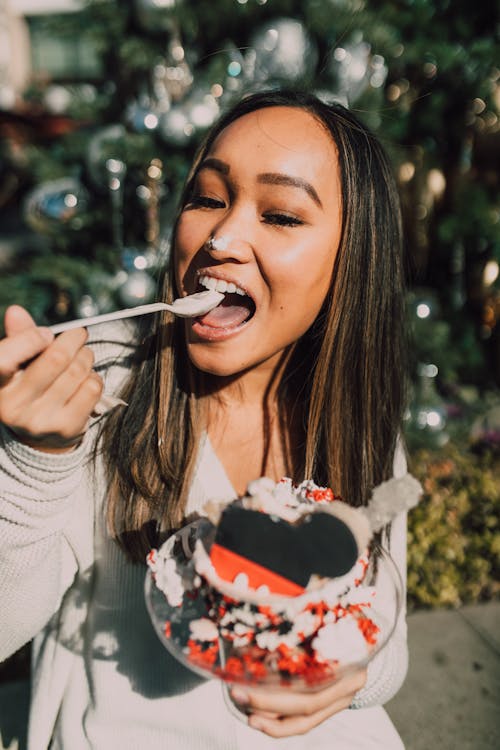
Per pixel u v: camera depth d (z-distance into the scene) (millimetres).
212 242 943
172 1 2973
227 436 1152
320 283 1039
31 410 707
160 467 1066
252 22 3074
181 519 1066
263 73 2770
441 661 2344
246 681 726
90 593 1119
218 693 1064
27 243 7941
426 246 4289
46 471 758
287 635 722
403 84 3742
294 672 727
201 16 3049
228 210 981
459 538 2770
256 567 706
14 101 10703
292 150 957
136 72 3584
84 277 3391
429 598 2648
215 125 1141
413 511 2812
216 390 1121
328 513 740
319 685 729
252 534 713
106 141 3098
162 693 1072
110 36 3314
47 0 11086
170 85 3238
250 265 964
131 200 3516
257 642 721
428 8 3338
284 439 1192
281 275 962
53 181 3762
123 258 3240
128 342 1218
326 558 705
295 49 2754
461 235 3910
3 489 763
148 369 1123
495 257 4098
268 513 738
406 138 3854
